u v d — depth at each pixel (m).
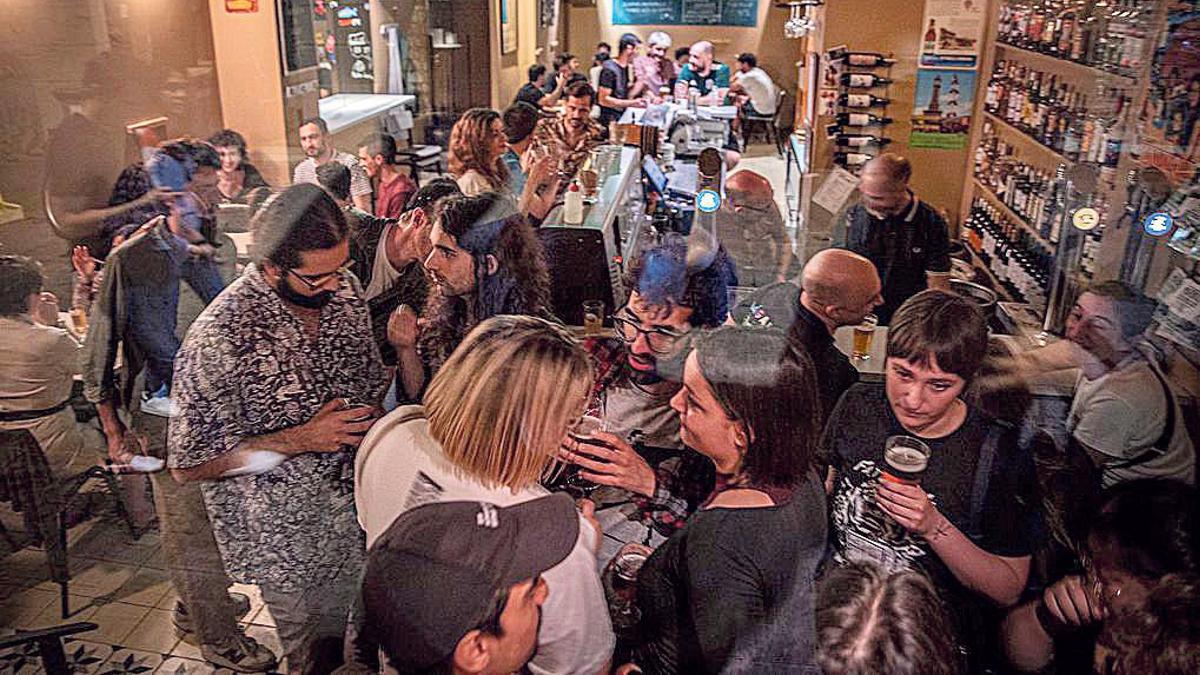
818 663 0.63
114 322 1.13
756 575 0.65
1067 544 0.71
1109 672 0.69
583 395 0.72
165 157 1.34
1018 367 0.80
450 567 0.67
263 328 0.97
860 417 0.71
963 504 0.71
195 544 1.06
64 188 1.99
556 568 0.68
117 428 1.15
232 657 1.00
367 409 0.96
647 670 0.69
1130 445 0.77
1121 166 1.09
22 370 1.21
